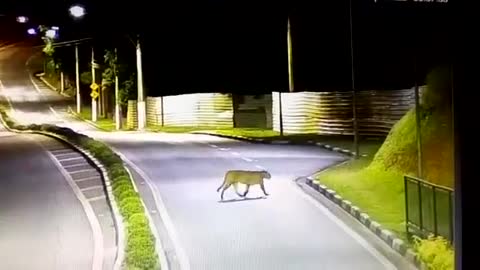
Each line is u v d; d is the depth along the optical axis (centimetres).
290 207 1908
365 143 3488
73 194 2248
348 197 1956
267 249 1445
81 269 1347
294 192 2150
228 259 1370
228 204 1972
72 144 3619
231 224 1703
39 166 2934
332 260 1343
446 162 2034
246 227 1666
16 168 2903
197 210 1892
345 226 1656
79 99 7675
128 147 3603
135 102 6209
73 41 7856
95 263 1389
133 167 2789
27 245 1586
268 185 2294
